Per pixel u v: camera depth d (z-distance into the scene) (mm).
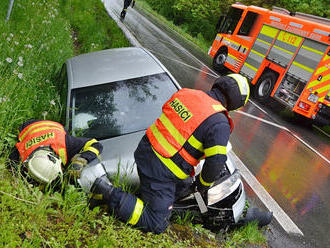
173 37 23062
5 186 2420
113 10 25719
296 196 5520
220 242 3395
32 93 4602
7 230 2057
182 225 3291
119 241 2459
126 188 3010
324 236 4543
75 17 14062
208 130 2432
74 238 2328
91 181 2945
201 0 30641
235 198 3373
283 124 9945
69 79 4293
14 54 5289
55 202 2676
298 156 7500
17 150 2965
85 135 3643
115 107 3938
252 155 6906
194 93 2596
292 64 10992
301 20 11117
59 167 2678
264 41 12523
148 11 38688
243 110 10320
